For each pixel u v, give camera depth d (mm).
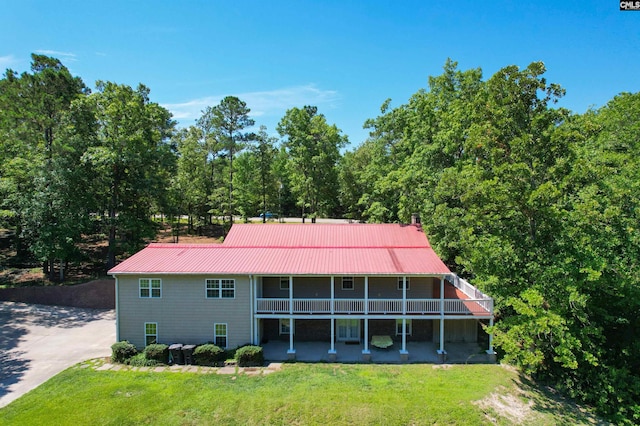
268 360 19469
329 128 44531
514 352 15609
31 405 14828
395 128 37531
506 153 19438
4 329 23328
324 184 45500
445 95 32062
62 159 28703
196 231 48750
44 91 31266
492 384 16953
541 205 17109
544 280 17109
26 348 20641
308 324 22250
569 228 17250
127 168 31953
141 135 32219
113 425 13695
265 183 50000
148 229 33469
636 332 17594
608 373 16047
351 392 15961
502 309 20828
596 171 16500
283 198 62312
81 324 24594
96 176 31453
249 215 57500
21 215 29422
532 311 15320
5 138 29359
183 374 17734
